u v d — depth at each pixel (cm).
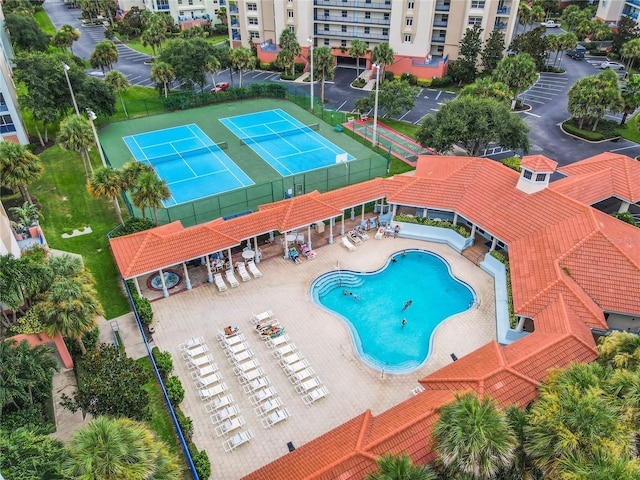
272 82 8694
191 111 7569
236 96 8000
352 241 4441
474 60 8362
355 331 3491
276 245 4397
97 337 3325
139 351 3291
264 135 6706
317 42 9769
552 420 2008
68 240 4375
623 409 2120
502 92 6197
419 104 7775
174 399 2833
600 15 11675
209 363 3166
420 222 4472
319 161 5953
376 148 6275
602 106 6244
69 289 2777
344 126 6956
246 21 9731
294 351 3266
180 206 4866
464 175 4466
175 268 4106
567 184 4359
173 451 2634
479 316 3594
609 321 3409
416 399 2620
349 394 3002
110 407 2392
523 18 10550
